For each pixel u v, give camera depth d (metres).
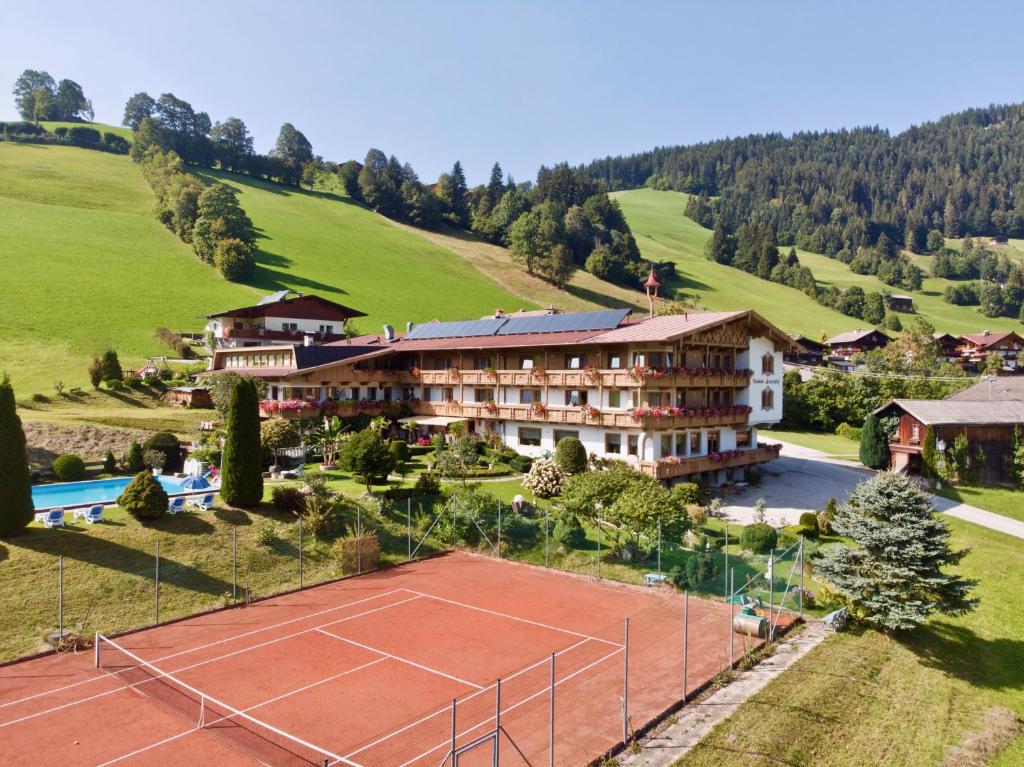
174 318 95.38
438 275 147.12
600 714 19.09
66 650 23.89
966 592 24.45
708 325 46.25
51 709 19.50
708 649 23.81
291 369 57.97
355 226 170.25
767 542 33.81
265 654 23.58
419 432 58.72
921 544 24.56
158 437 49.88
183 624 26.61
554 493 43.09
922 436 54.62
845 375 88.31
